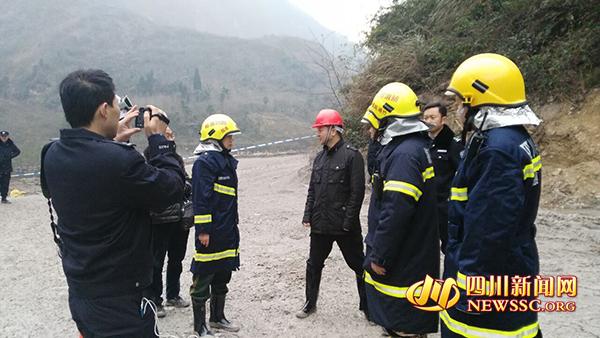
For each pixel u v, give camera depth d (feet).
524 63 29.32
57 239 8.25
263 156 95.96
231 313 14.82
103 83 7.64
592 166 25.18
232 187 13.16
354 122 40.06
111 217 7.33
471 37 34.45
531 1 30.37
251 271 18.90
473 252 7.00
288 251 21.63
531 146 7.36
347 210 13.41
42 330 14.08
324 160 14.01
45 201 42.83
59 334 13.80
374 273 10.26
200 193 12.42
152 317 8.02
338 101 45.24
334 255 20.76
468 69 7.52
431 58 36.81
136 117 8.79
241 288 17.02
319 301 15.65
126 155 7.32
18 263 21.39
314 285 14.33
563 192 25.59
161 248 14.30
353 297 15.99
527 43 30.42
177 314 14.82
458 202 7.70
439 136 14.01
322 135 13.87
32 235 27.55
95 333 7.45
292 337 13.05
